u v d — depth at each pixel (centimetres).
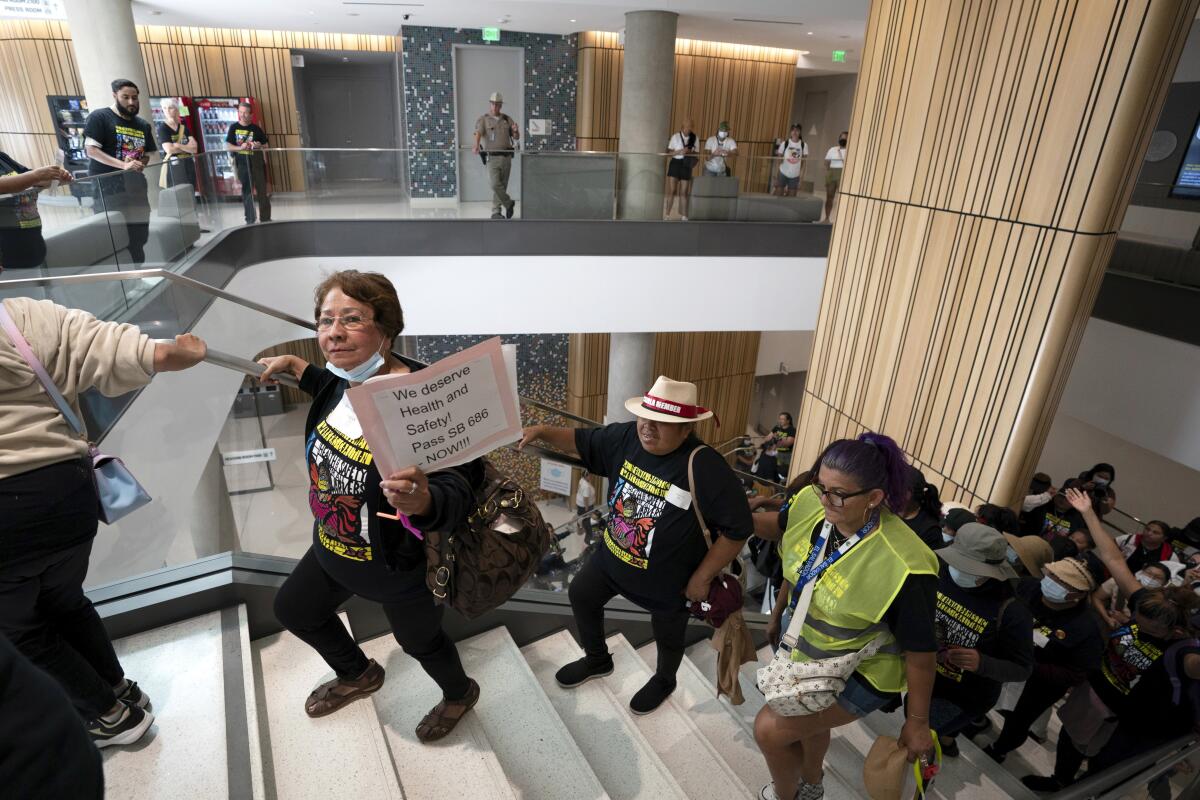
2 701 66
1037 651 315
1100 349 696
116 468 165
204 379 304
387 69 1389
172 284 271
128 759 175
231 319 319
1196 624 296
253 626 235
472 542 167
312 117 1405
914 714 170
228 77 1211
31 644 152
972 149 475
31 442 139
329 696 207
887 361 572
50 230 379
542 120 1235
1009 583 232
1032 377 445
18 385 140
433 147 1205
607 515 229
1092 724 313
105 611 210
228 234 643
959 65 480
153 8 909
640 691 261
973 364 488
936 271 515
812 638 179
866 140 585
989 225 467
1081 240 409
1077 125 404
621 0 855
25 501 137
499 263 805
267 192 727
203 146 1184
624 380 1104
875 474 161
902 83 537
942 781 266
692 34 1166
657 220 821
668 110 961
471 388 148
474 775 199
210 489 331
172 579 226
